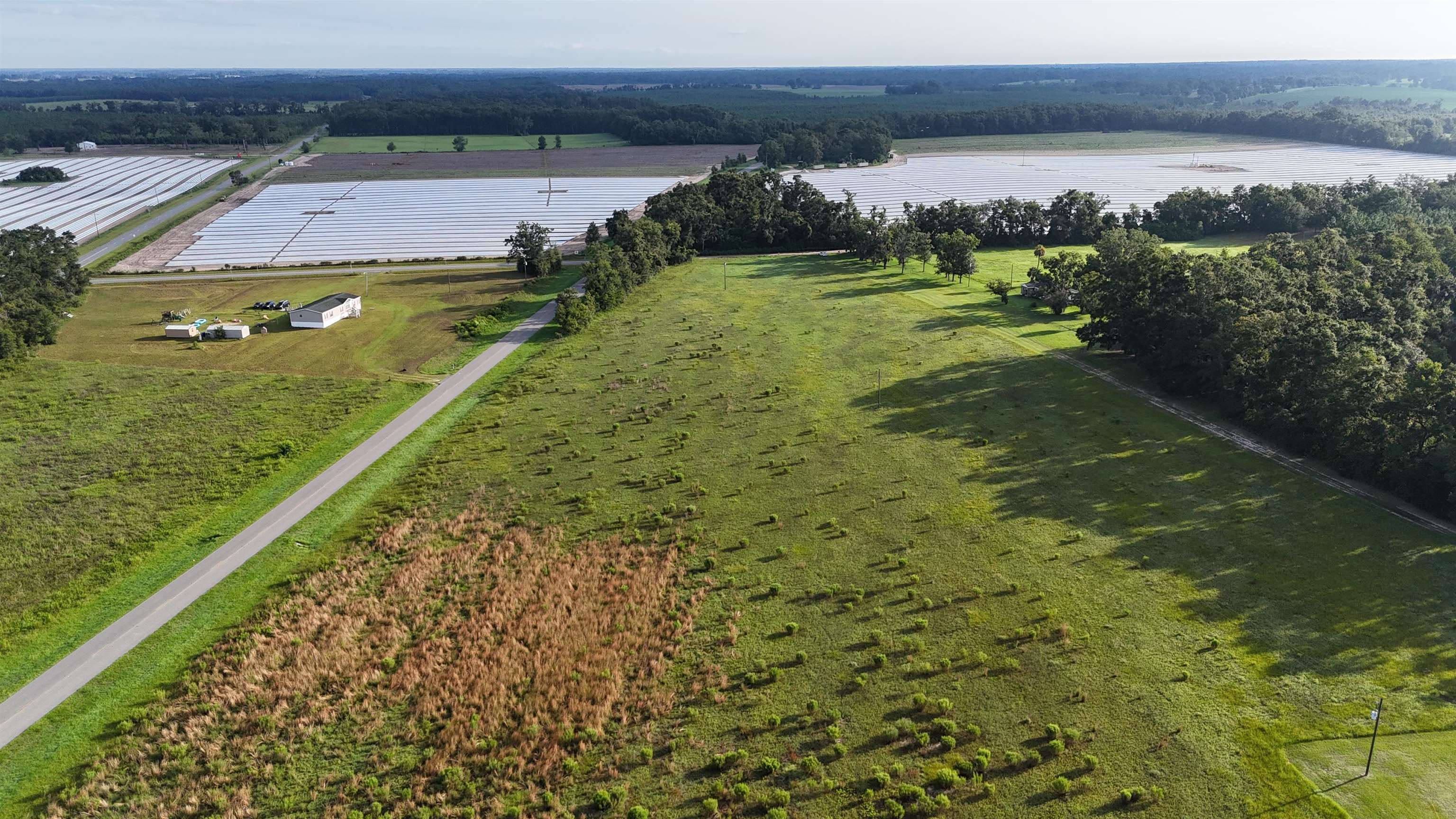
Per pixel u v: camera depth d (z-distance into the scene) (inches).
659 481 2987.2
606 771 1792.6
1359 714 1834.4
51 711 1973.4
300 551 2618.1
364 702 2004.2
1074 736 1814.7
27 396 3774.6
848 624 2217.0
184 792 1774.1
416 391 3858.3
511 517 2795.3
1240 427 3282.5
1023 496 2795.3
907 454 3120.1
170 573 2500.0
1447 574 2305.6
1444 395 2650.1
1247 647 2054.6
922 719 1899.6
